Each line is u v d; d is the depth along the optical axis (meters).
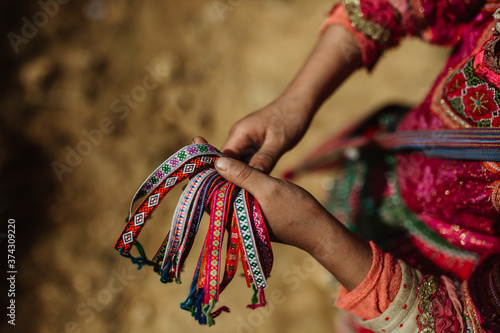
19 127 2.39
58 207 2.31
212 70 2.73
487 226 1.05
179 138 2.53
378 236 1.40
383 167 1.52
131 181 2.39
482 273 0.97
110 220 2.30
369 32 1.19
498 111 0.92
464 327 0.94
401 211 1.37
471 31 1.05
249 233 0.89
